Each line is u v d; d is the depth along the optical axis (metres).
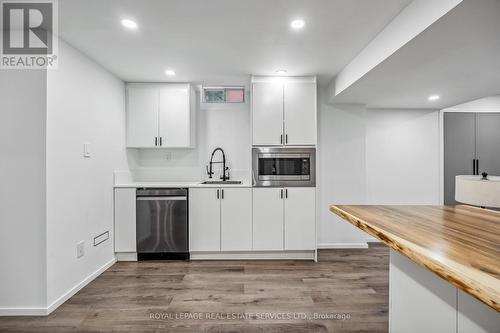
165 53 2.56
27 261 2.05
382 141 4.06
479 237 0.96
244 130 3.86
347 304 2.20
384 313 2.07
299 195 3.21
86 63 2.59
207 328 1.88
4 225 2.05
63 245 2.24
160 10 1.86
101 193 2.85
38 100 2.05
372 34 2.21
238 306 2.17
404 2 1.77
